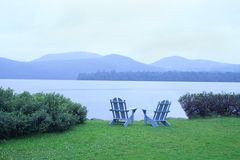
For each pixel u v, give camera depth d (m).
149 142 10.24
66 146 9.73
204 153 8.87
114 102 14.27
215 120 16.28
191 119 17.22
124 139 10.67
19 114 11.13
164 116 14.37
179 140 10.61
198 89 70.38
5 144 10.05
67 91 55.31
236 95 18.34
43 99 12.71
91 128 13.05
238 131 12.62
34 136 11.23
